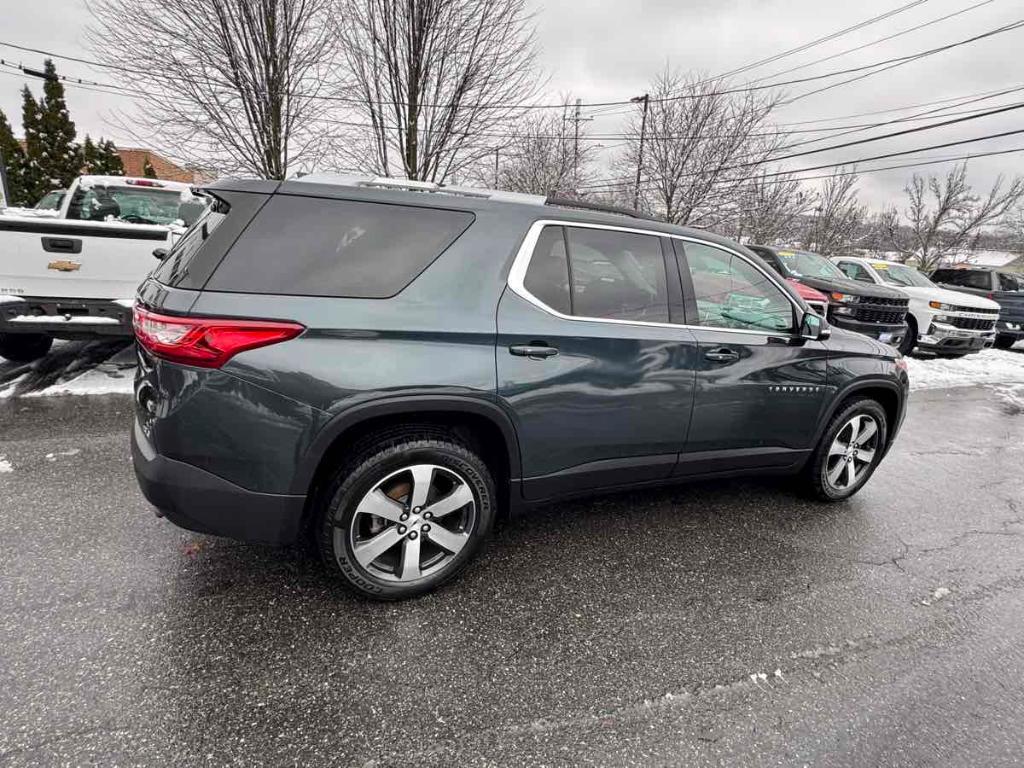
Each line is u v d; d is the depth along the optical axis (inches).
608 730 72.0
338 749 66.9
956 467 185.3
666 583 105.7
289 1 312.2
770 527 130.5
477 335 89.9
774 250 409.4
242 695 73.5
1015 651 92.0
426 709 73.5
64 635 81.4
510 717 73.1
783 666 85.4
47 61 685.3
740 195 751.7
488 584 102.0
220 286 78.7
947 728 75.4
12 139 1040.8
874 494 155.8
